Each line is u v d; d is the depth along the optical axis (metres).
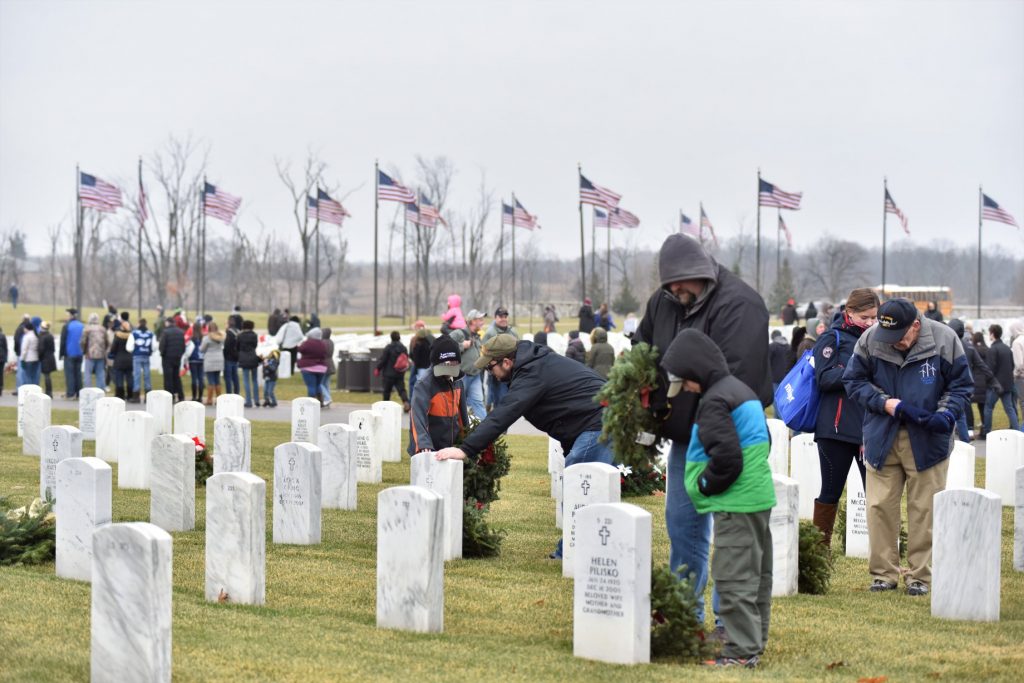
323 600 8.77
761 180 51.25
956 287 179.75
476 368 10.18
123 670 6.39
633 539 6.93
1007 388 21.80
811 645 7.62
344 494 13.59
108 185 44.38
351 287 157.25
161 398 19.17
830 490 9.98
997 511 8.32
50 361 30.22
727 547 6.93
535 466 18.11
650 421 7.33
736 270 71.38
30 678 6.61
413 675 6.69
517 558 10.83
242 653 7.10
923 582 9.35
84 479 9.37
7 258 120.25
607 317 49.34
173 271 118.62
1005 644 7.71
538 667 6.89
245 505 8.52
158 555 6.30
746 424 6.82
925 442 9.21
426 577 7.77
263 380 31.14
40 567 9.98
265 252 112.31
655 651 7.25
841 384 9.73
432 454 10.73
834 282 125.94
